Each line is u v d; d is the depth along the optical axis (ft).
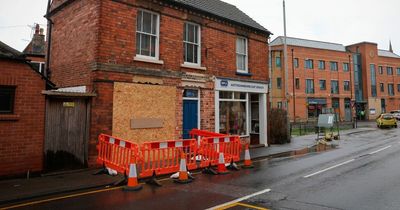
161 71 37.09
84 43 33.68
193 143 29.12
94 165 31.04
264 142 52.70
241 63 50.52
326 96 158.61
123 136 33.04
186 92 40.93
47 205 19.47
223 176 28.73
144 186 24.76
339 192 22.34
